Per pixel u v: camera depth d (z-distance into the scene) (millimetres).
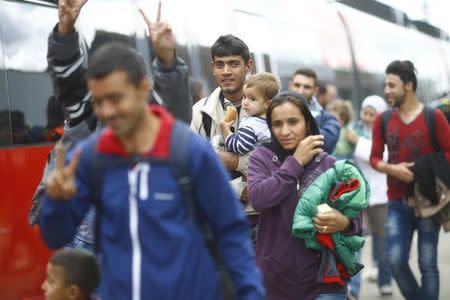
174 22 13711
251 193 7484
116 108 4812
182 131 5000
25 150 10375
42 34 10859
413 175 10992
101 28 11805
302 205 7328
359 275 13531
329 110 15484
